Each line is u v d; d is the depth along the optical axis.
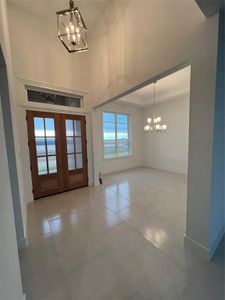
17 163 1.95
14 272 0.95
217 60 1.37
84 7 2.95
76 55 3.78
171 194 3.61
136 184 4.43
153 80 2.19
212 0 1.24
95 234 2.15
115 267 1.59
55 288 1.38
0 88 1.74
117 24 2.72
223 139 1.66
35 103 3.26
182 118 5.60
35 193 3.37
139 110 7.11
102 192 3.79
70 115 3.82
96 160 4.31
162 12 1.87
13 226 1.00
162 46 1.91
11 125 1.78
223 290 1.32
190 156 1.68
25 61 3.08
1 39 1.49
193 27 1.54
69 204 3.13
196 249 1.73
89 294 1.33
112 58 2.96
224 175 1.80
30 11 3.05
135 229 2.24
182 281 1.41
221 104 1.53
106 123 6.09
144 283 1.41
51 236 2.12
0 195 0.76
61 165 3.74
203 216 1.62
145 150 7.23
